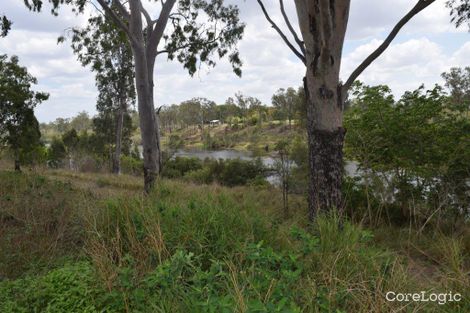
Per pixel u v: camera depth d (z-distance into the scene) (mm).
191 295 3197
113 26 21719
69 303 3541
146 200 5918
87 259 4758
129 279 3707
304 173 11312
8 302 3715
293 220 6691
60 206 6648
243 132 81125
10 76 20938
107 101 30828
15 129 21000
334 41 5906
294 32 6750
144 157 11844
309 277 3570
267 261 3691
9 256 4973
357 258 3859
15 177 11039
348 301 3236
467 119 8289
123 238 4797
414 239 6301
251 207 5809
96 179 20984
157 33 11875
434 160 8031
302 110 18328
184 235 4426
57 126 115125
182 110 107188
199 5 15188
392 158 8633
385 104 8672
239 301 2773
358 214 8242
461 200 7676
